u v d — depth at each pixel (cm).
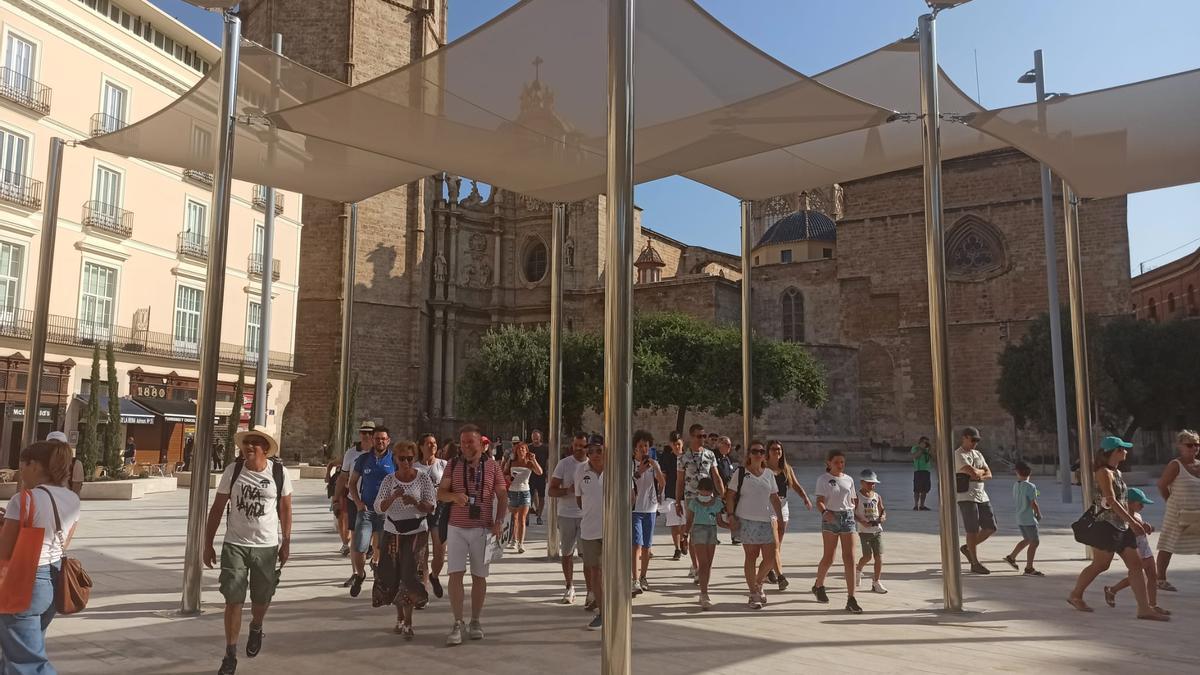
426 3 6000
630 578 568
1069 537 1733
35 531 537
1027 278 5312
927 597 1072
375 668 713
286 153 1388
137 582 1141
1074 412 4125
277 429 4703
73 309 3506
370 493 1051
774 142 1254
